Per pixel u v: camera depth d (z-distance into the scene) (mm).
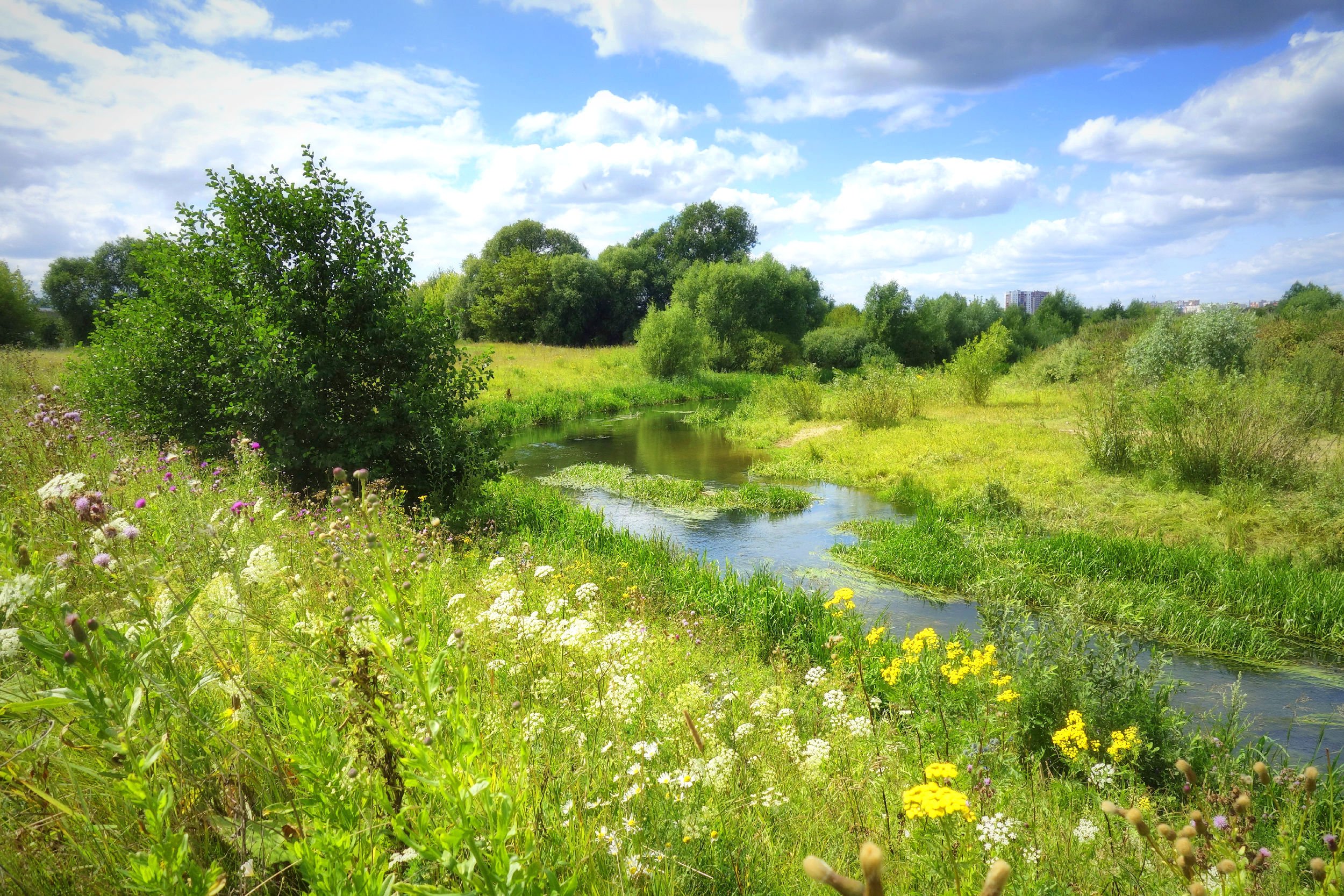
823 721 3863
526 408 24922
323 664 1947
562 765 2256
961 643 5680
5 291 37375
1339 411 14719
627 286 59156
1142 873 2350
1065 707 4582
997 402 24297
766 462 17578
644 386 32750
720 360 44031
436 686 1540
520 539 8898
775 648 6449
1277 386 13453
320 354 8531
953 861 1796
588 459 18188
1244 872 1738
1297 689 6324
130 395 8461
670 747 2904
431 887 1245
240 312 8156
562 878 1582
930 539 10148
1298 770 4117
